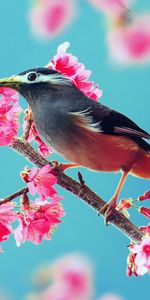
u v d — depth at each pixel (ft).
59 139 12.55
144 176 12.65
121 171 12.62
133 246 12.46
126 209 12.48
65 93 12.57
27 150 12.50
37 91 12.55
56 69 12.66
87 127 12.54
